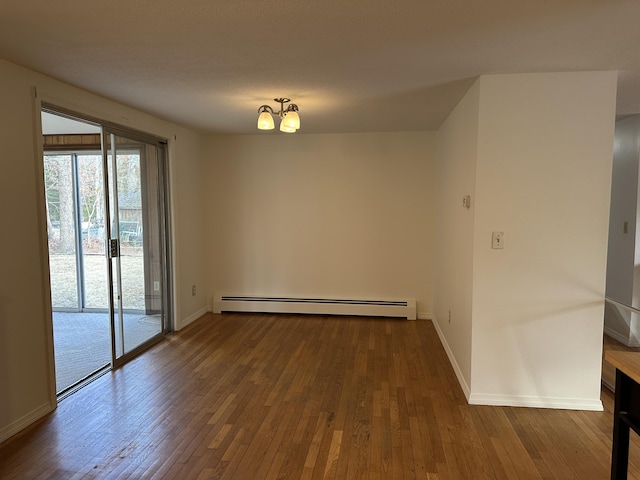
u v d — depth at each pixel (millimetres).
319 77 2824
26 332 2654
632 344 3162
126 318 3844
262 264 5402
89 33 2094
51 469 2209
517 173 2811
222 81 2918
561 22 1954
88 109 3213
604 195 2766
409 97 3352
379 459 2307
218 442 2469
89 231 5438
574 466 2248
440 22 1961
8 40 2182
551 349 2887
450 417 2768
